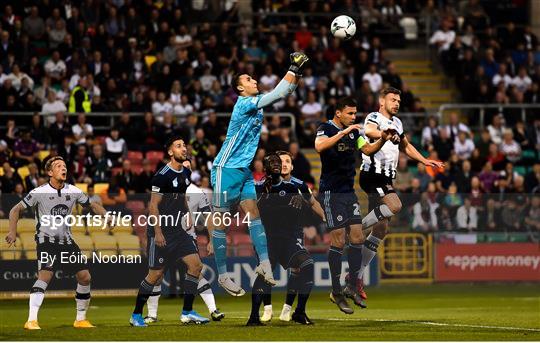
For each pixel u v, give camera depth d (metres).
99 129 42.22
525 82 49.41
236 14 50.00
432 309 28.73
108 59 44.31
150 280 21.98
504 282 36.75
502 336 19.53
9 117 41.31
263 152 37.72
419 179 41.06
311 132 43.66
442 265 36.25
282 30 49.16
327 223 21.88
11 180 35.31
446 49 49.88
